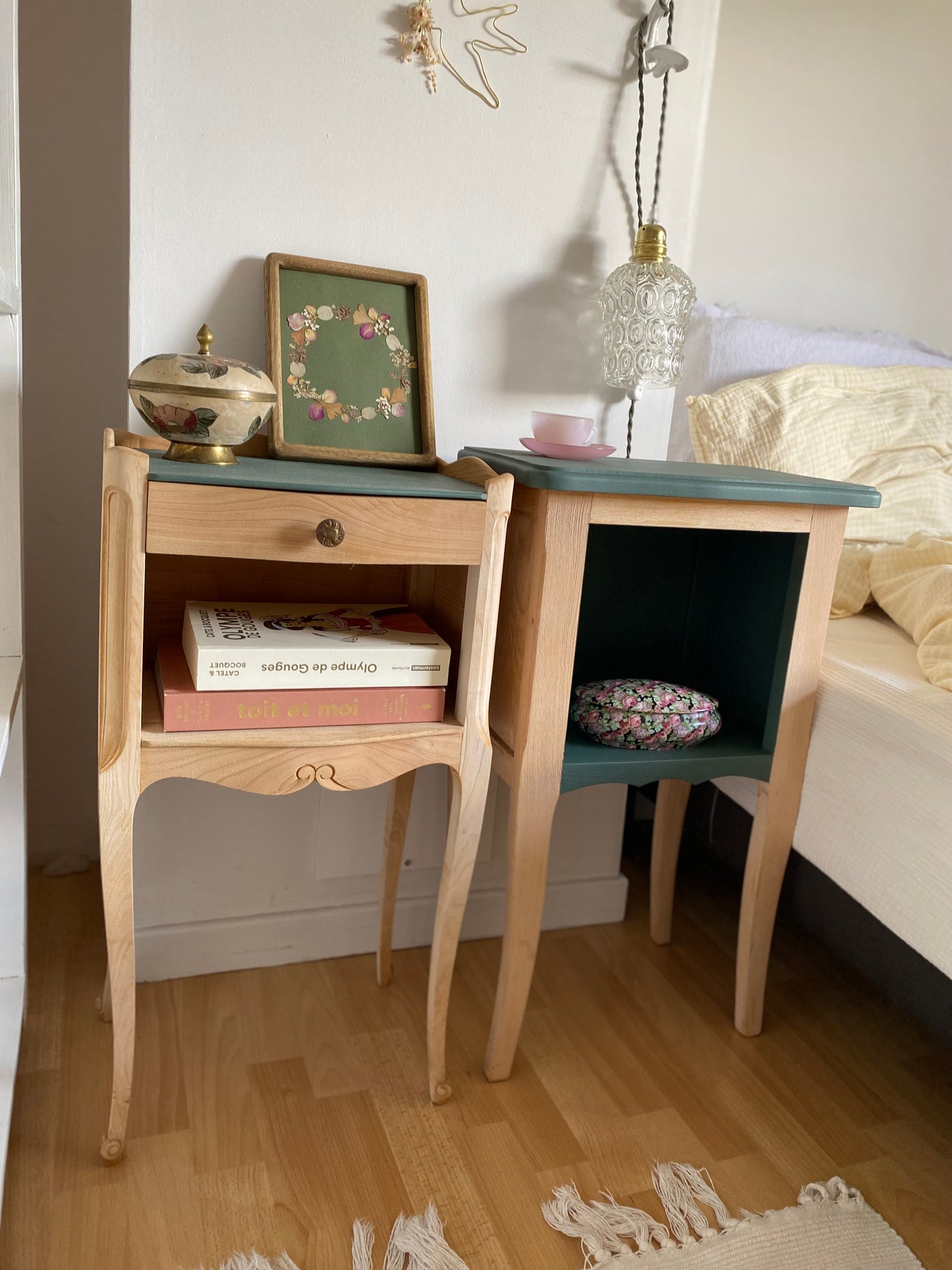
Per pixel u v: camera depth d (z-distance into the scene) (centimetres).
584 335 146
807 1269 102
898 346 207
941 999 117
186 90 119
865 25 204
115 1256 97
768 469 165
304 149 125
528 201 138
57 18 144
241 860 145
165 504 94
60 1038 129
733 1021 145
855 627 149
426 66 128
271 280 124
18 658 112
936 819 111
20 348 105
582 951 162
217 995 141
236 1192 107
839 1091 131
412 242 134
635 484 109
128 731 99
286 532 99
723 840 164
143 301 123
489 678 111
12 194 100
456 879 117
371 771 109
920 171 215
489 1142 117
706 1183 112
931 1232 108
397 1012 141
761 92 201
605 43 137
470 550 106
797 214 209
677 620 157
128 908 103
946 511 170
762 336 187
